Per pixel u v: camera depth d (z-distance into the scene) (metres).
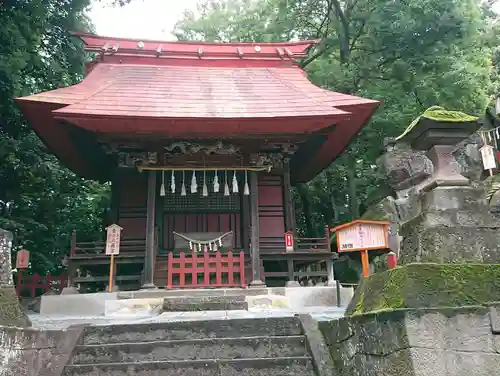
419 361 3.95
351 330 5.17
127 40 15.44
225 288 11.50
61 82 16.45
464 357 3.99
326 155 15.22
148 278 11.80
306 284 15.09
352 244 8.70
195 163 13.03
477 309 4.10
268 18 23.16
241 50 15.76
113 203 14.39
